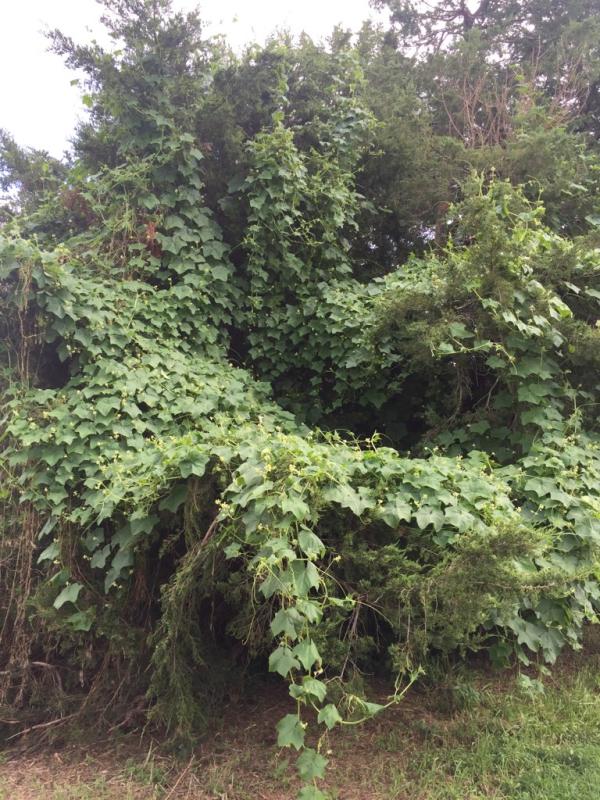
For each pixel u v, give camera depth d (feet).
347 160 18.08
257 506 7.61
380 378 15.05
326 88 18.69
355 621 8.99
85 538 10.13
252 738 9.74
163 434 11.80
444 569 8.05
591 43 24.76
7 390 11.73
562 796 7.89
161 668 9.11
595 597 9.32
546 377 11.46
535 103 21.84
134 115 15.28
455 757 8.89
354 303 15.60
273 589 7.10
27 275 11.32
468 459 11.44
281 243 16.07
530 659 11.28
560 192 16.24
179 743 9.54
